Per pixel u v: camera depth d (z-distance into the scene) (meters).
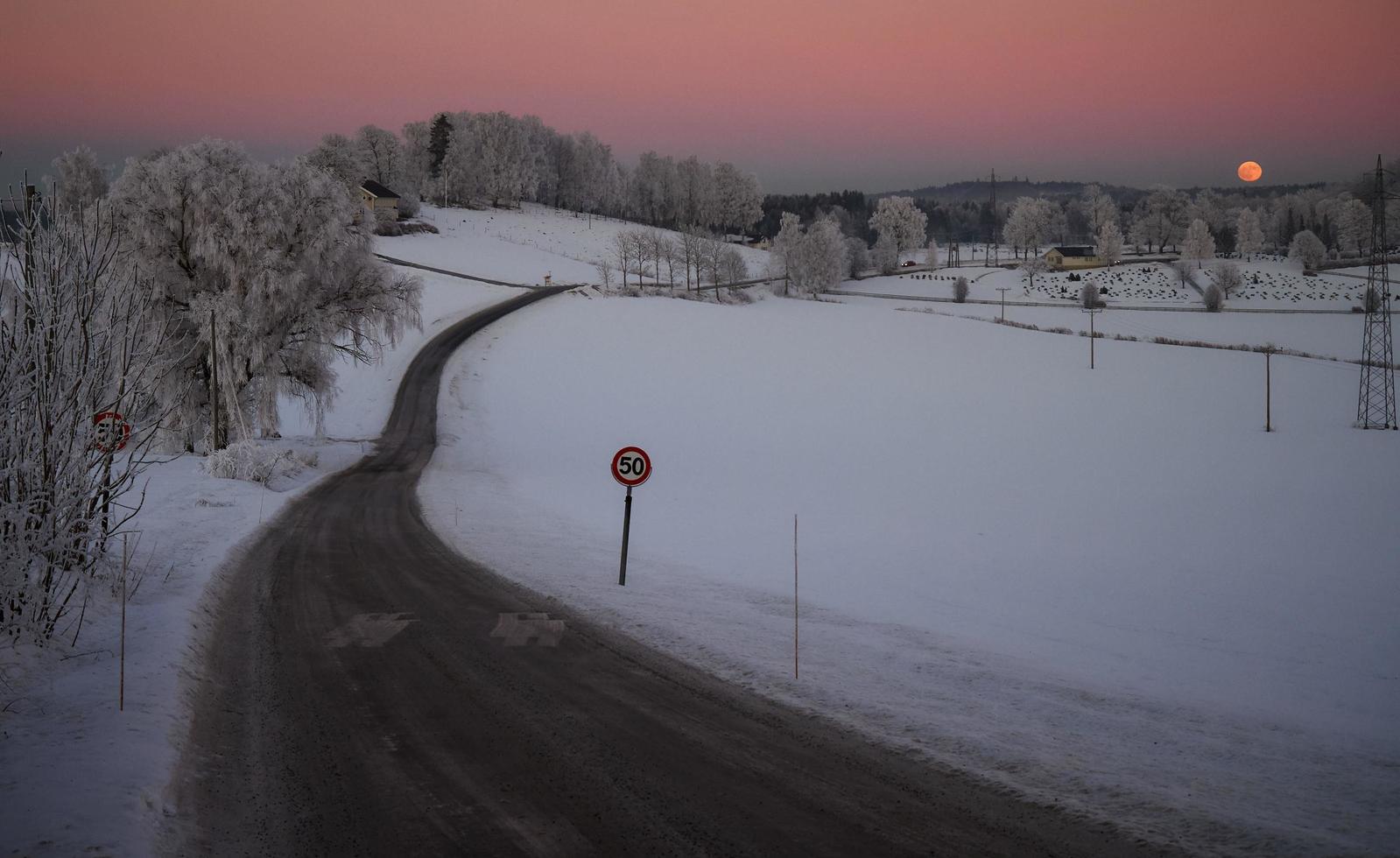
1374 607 19.02
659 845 5.82
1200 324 126.12
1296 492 38.59
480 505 27.64
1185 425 60.88
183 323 37.31
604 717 8.40
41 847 5.42
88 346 10.10
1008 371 84.38
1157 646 14.20
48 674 8.95
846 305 136.50
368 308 41.75
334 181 40.88
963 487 39.62
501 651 10.73
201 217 36.97
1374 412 67.00
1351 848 5.66
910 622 14.08
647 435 53.88
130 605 11.91
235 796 6.57
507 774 7.03
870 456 48.59
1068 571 22.53
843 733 7.97
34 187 9.66
